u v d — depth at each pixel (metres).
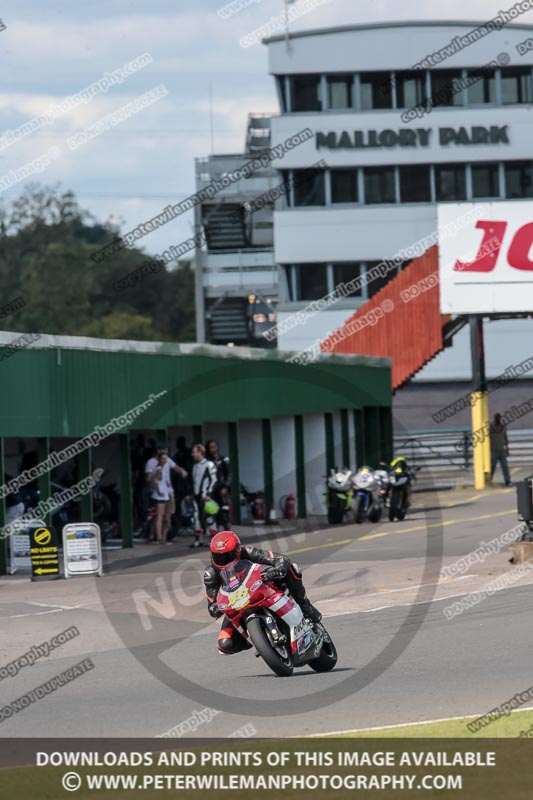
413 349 125.00
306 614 36.75
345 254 182.25
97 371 73.81
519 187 182.50
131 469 85.38
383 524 85.88
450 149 181.50
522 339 173.38
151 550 74.31
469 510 93.50
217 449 79.25
